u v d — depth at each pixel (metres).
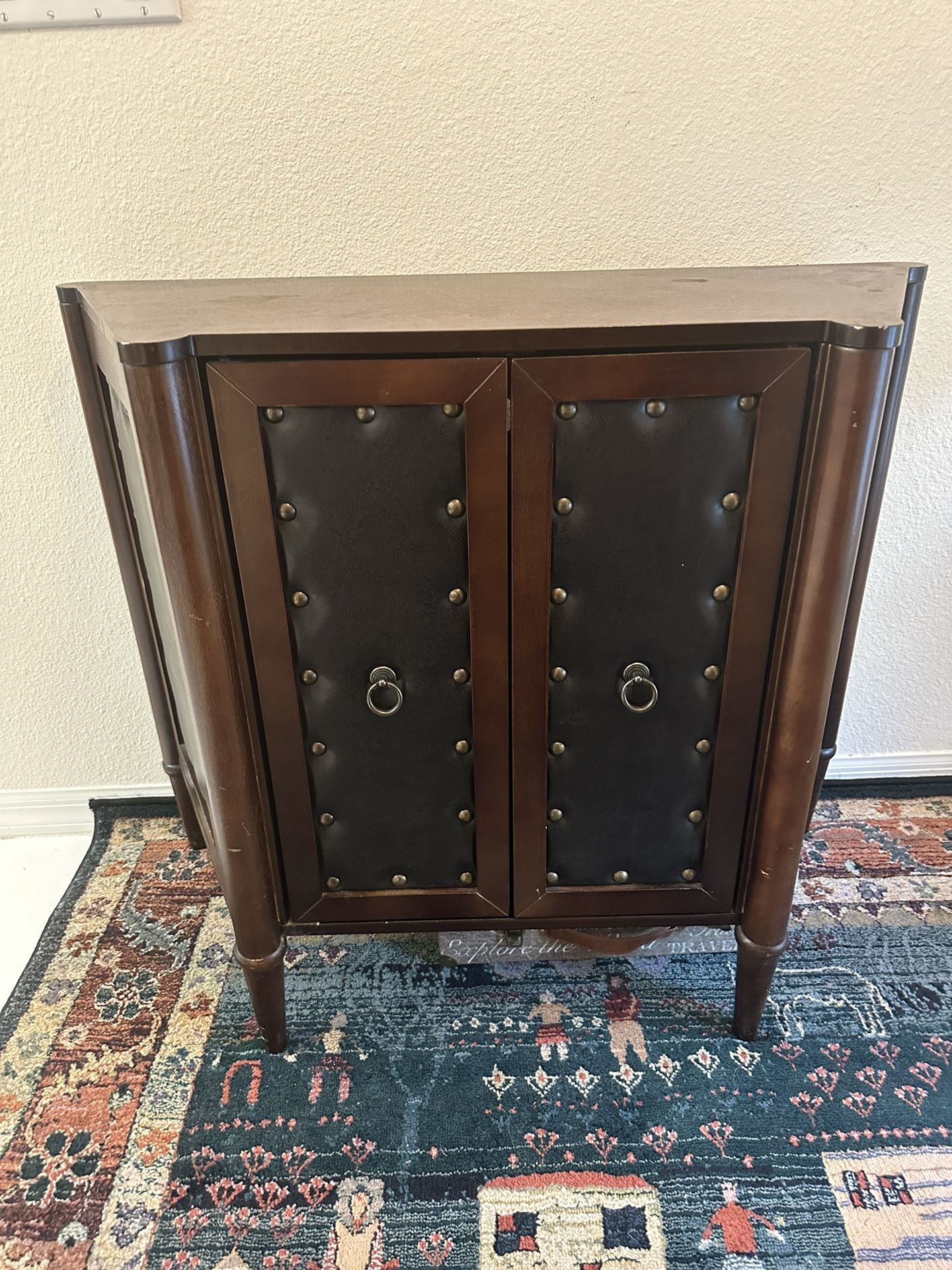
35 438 1.17
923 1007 1.06
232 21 0.98
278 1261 0.82
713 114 1.04
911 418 1.21
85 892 1.28
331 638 0.82
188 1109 0.96
